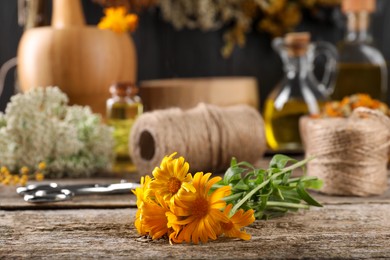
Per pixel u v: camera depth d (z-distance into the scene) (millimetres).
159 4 1268
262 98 1363
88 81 908
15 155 791
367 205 657
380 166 690
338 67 1104
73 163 798
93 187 699
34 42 912
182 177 547
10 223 609
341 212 634
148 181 560
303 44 983
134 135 776
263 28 1311
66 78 903
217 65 1357
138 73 1355
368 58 1089
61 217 626
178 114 766
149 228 549
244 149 778
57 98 812
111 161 828
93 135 811
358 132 677
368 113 695
